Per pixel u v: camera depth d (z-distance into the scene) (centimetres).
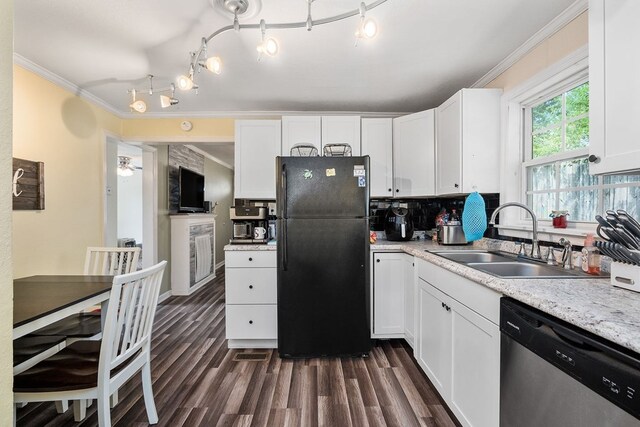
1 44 52
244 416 172
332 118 298
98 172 301
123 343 145
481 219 201
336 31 184
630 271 112
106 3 160
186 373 219
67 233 263
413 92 281
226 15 169
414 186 285
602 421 80
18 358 144
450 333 168
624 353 77
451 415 172
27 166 224
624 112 106
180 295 429
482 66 232
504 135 229
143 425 165
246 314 256
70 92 265
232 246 256
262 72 239
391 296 261
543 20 177
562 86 190
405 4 162
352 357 241
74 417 170
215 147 512
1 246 51
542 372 101
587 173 176
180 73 241
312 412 175
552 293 109
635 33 102
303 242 234
